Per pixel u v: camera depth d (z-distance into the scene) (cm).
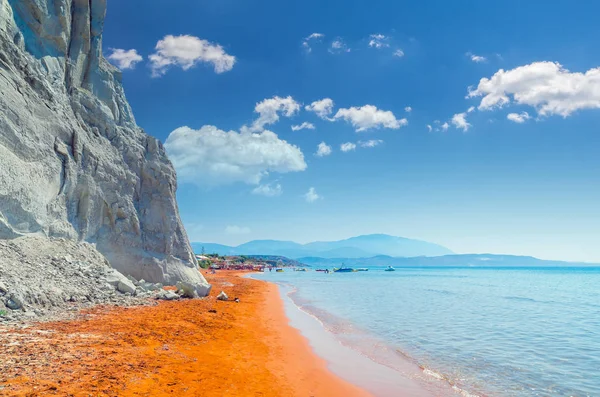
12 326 1370
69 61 3077
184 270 3494
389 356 1625
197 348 1436
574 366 1500
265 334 1902
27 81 2517
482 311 3114
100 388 897
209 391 1016
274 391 1104
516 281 8988
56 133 2628
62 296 1892
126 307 2058
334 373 1364
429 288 5984
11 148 2205
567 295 4994
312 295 4472
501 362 1550
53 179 2508
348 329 2219
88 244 2695
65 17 2992
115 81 3738
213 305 2598
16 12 2675
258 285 5472
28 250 2086
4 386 832
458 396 1170
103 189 2986
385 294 4712
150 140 3750
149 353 1260
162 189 3622
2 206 2056
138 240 3225
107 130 3266
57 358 1065
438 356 1636
